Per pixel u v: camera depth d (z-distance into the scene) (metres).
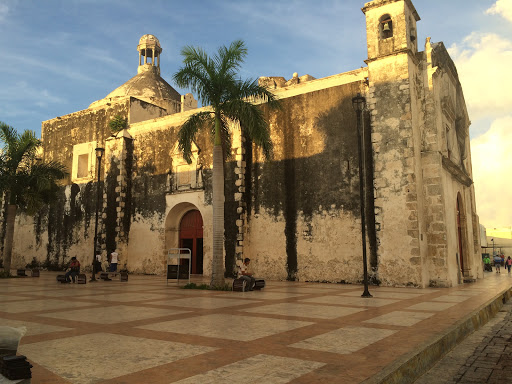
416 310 9.16
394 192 17.22
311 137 20.56
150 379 4.00
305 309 9.35
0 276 22.55
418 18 19.80
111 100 34.53
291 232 20.55
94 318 7.97
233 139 22.69
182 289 15.24
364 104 19.00
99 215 28.98
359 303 10.60
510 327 8.66
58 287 16.22
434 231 17.17
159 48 40.81
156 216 26.06
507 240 62.75
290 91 21.58
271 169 21.64
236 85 16.20
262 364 4.56
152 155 27.00
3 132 23.19
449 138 21.23
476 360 5.84
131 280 21.02
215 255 15.52
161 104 34.16
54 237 31.59
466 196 23.34
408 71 17.56
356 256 18.42
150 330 6.64
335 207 19.34
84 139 31.83
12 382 3.29
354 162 19.05
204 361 4.68
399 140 17.38
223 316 8.23
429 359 5.44
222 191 15.92
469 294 13.11
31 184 23.75
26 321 7.61
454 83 22.92
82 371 4.26
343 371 4.28
